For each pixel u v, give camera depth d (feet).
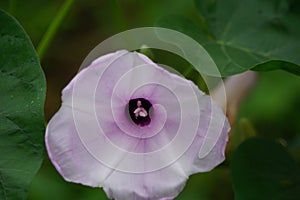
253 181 1.55
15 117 1.44
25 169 1.43
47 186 2.08
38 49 1.64
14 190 1.42
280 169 1.55
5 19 1.47
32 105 1.44
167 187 1.44
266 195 1.54
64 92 1.40
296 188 1.55
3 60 1.46
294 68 1.50
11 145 1.44
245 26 1.61
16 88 1.45
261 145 1.57
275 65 1.51
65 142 1.41
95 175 1.42
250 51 1.58
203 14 1.62
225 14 1.62
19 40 1.46
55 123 1.40
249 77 1.66
